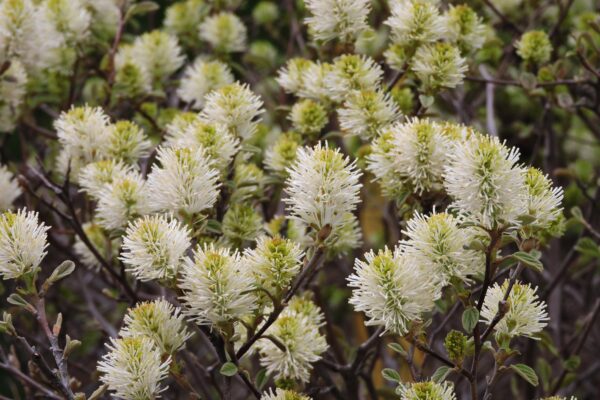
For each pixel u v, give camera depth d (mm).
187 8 1615
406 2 1269
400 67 1282
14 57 1364
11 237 1133
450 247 1101
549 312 1545
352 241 1270
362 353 1276
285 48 2020
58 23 1389
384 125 1240
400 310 1101
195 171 1152
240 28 1515
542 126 1531
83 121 1273
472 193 1082
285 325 1167
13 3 1340
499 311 1099
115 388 1111
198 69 1396
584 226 1360
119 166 1247
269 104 1696
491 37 1499
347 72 1259
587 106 1398
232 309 1109
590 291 1729
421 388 1099
